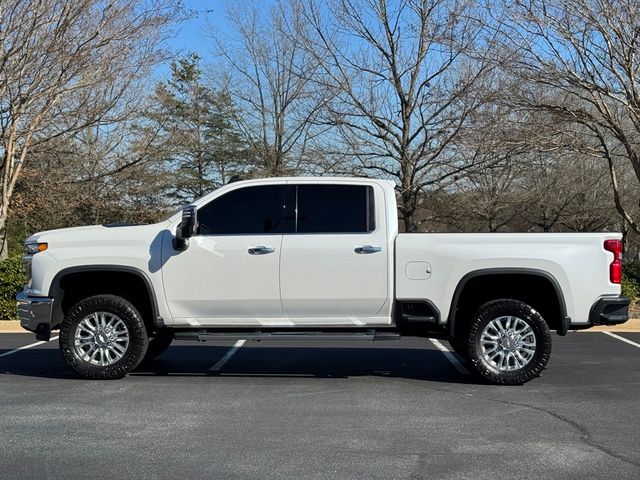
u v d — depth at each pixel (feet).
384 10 60.08
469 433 18.66
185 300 24.38
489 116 50.39
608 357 30.58
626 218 49.55
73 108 50.78
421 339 36.70
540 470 15.80
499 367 24.23
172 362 29.48
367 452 17.07
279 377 26.30
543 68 44.96
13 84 43.16
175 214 25.05
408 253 24.04
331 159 63.36
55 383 24.91
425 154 59.62
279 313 24.44
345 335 24.50
